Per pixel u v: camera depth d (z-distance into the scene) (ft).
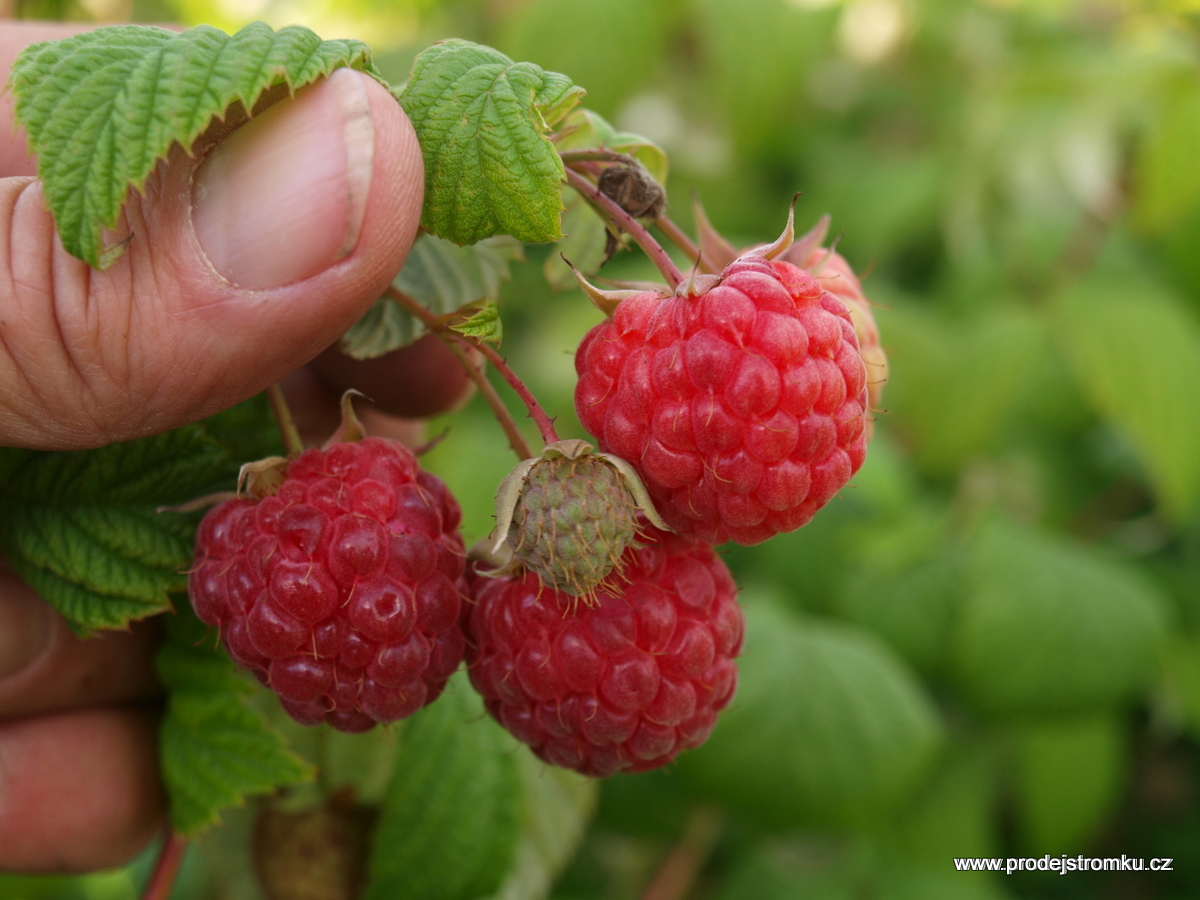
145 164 0.21
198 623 0.33
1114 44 0.85
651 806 0.59
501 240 0.34
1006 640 0.62
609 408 0.24
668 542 0.27
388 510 0.26
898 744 0.55
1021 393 0.70
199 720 0.32
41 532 0.29
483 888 0.37
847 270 0.31
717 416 0.23
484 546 0.29
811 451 0.23
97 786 0.36
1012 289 0.76
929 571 0.66
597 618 0.26
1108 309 0.68
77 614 0.29
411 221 0.23
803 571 0.67
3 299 0.23
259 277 0.23
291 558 0.25
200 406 0.26
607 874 0.66
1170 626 0.70
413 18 0.77
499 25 0.74
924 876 0.62
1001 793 0.79
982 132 0.71
